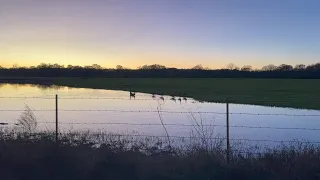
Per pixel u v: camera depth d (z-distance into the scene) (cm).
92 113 2578
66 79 17325
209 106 3981
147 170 808
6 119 1966
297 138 1628
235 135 1688
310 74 15250
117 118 2330
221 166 805
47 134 1098
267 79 15138
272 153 913
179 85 10588
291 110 3738
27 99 3947
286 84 10275
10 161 838
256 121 2431
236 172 779
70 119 2197
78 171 813
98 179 792
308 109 3853
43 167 825
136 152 921
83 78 17125
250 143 1377
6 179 775
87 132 1329
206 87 9275
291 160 808
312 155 834
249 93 6712
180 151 932
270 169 779
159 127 1864
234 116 2708
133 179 784
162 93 6881
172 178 778
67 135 1112
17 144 918
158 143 1198
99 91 8006
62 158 854
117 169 821
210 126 1766
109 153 897
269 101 4841
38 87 9944
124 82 13400
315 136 1708
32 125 1574
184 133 1641
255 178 759
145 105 3612
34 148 891
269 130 1878
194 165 815
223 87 9106
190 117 2448
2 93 6156
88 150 911
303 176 751
